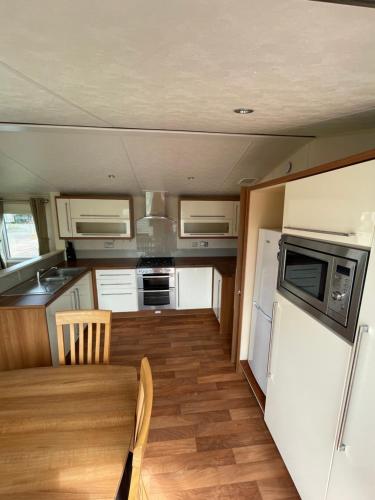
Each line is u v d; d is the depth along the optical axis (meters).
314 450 1.18
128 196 3.50
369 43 0.69
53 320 2.20
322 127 1.67
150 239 3.94
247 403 2.03
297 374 1.32
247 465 1.54
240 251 2.24
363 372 0.88
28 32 0.67
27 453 0.91
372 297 0.84
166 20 0.61
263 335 1.96
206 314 3.72
